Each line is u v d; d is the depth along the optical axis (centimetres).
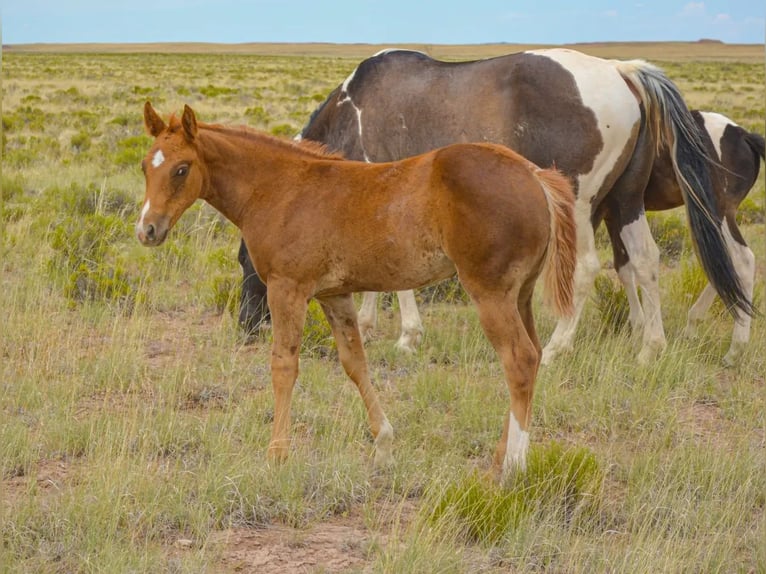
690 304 920
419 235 501
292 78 5159
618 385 678
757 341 786
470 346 771
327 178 529
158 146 534
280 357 536
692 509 483
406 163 514
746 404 655
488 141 758
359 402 630
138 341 741
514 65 750
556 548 434
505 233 480
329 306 548
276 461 524
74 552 422
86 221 1109
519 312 532
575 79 732
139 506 464
